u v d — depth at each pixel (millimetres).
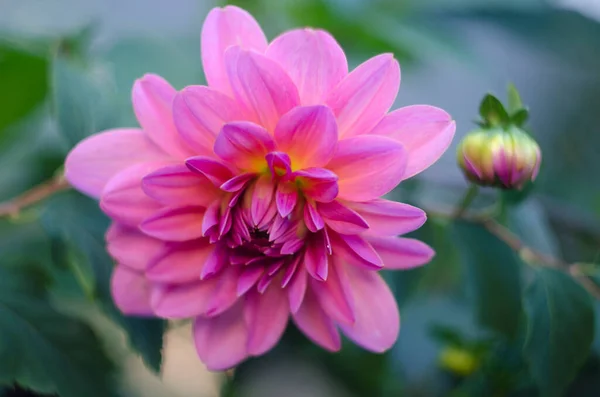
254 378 461
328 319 335
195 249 333
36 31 449
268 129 323
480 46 604
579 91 623
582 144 561
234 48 312
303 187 325
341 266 329
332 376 460
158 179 319
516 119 353
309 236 329
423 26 536
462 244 403
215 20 323
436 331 452
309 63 318
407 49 498
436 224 414
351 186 319
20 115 429
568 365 387
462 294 462
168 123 329
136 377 445
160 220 325
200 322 339
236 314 341
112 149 334
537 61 627
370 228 319
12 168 438
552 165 535
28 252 407
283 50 318
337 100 318
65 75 382
